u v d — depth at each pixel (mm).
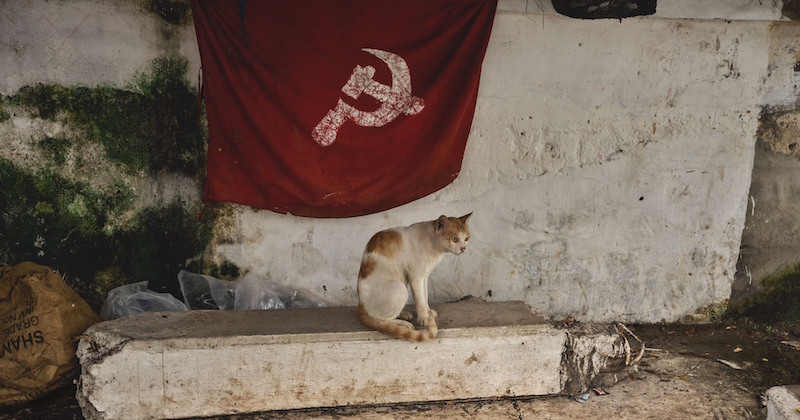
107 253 3875
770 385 3621
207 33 3529
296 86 3617
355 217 4047
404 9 3643
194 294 3953
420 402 3287
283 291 4098
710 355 3998
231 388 3076
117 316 3725
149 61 3688
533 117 4062
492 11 3697
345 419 3127
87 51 3621
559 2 3588
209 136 3725
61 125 3678
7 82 3574
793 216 4363
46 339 3174
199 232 3943
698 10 3906
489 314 3453
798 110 4207
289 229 4023
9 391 3146
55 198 3756
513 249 4242
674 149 4188
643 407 3324
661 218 4285
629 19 3971
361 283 3127
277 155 3691
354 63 3656
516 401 3352
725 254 4379
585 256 4309
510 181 4141
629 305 4418
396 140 3791
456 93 3768
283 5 3527
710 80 4113
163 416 3045
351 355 3137
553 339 3314
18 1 3500
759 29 4062
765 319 4504
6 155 3654
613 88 4074
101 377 2945
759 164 4258
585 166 4164
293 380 3121
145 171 3820
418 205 4098
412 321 3281
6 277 3467
